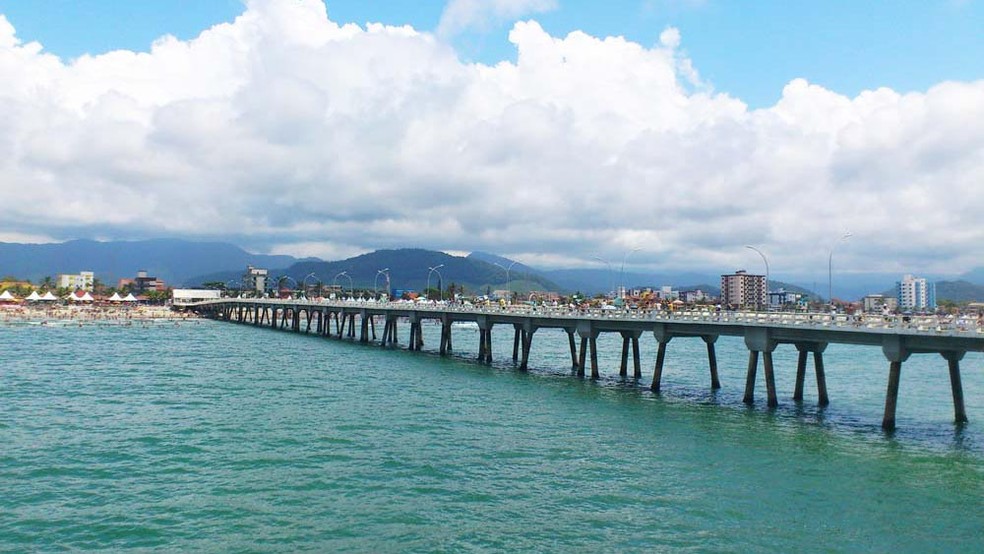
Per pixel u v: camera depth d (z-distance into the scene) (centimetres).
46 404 5288
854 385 6881
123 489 3161
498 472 3491
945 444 4091
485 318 8819
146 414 4888
